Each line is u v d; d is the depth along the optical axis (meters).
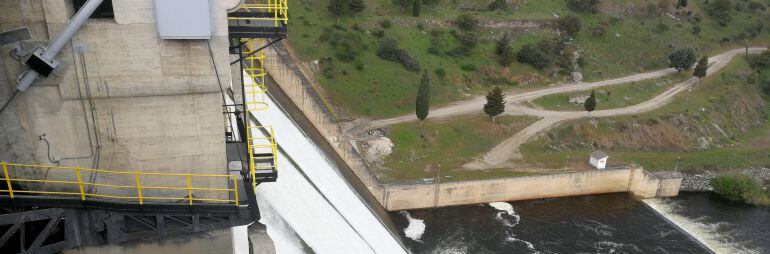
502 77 80.19
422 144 61.78
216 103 17.61
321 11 77.06
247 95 41.12
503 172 57.66
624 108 76.94
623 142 70.44
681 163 67.69
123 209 17.39
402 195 52.53
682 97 83.06
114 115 17.00
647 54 95.12
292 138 44.06
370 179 51.53
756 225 57.00
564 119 71.25
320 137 52.28
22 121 16.50
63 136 17.00
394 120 65.12
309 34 70.94
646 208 59.06
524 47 84.19
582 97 77.56
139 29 15.94
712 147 73.81
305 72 65.38
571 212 56.81
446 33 84.94
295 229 33.47
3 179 16.56
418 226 51.25
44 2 15.16
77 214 17.08
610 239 52.62
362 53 73.00
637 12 103.25
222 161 18.53
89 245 17.52
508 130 67.00
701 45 100.62
